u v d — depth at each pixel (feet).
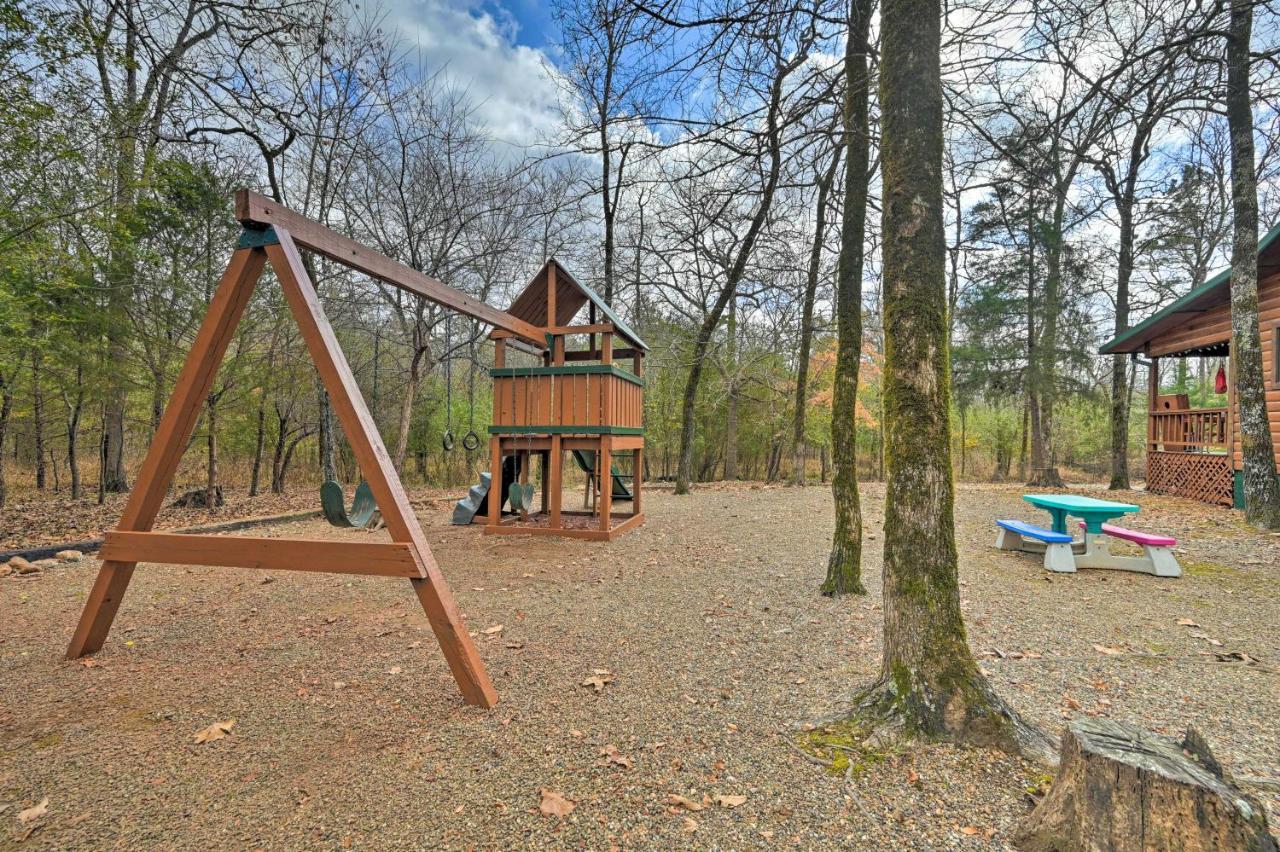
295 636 10.92
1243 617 11.80
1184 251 43.80
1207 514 24.21
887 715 6.79
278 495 33.78
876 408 55.01
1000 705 6.59
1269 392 25.18
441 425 45.78
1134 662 9.43
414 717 7.75
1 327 18.75
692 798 5.82
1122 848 4.36
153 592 14.02
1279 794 5.77
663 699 8.14
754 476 63.31
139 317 24.91
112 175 20.22
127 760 6.75
